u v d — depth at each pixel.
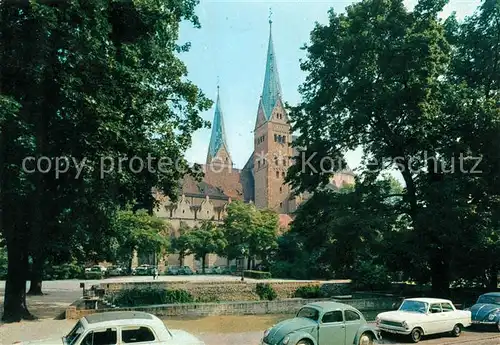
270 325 21.38
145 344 10.24
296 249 66.12
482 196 27.62
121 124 18.83
